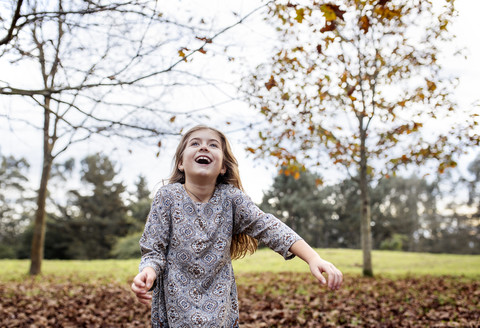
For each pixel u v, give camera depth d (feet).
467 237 152.35
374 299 23.58
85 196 105.81
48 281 34.55
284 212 112.06
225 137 7.33
